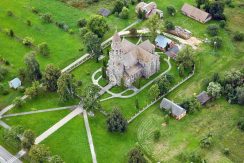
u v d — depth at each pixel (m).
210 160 179.88
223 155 182.12
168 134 191.50
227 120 198.75
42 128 195.50
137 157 169.88
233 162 179.38
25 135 178.88
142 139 189.62
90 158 181.62
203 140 185.50
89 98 197.38
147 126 195.88
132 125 196.75
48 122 198.75
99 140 189.62
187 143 187.12
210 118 199.75
